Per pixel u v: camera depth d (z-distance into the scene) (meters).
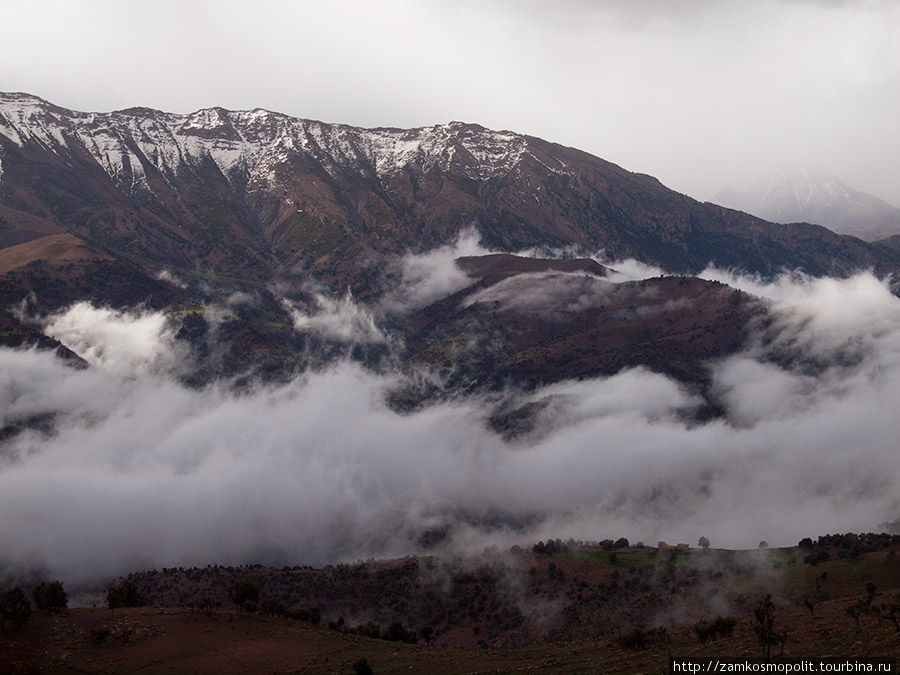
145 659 76.12
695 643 82.25
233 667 75.81
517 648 108.06
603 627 121.44
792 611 99.81
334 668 76.81
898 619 75.06
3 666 71.06
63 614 85.94
